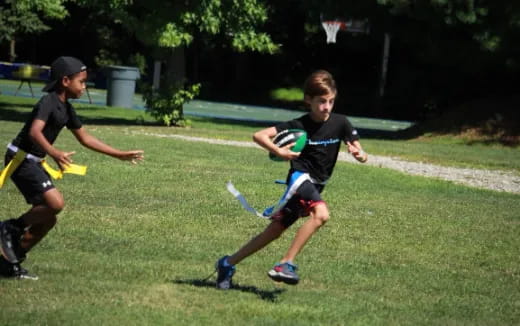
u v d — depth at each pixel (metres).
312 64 137.00
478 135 67.56
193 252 19.20
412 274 18.64
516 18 60.47
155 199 26.42
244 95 132.88
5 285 15.26
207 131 59.44
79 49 142.38
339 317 14.60
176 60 62.50
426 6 61.91
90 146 16.22
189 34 59.53
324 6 69.19
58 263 17.25
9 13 81.44
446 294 17.08
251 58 138.25
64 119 15.84
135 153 16.20
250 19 60.66
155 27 57.81
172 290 15.66
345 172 37.62
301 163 15.54
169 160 37.25
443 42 66.19
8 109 68.56
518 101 70.31
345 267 18.80
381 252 20.92
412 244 22.16
